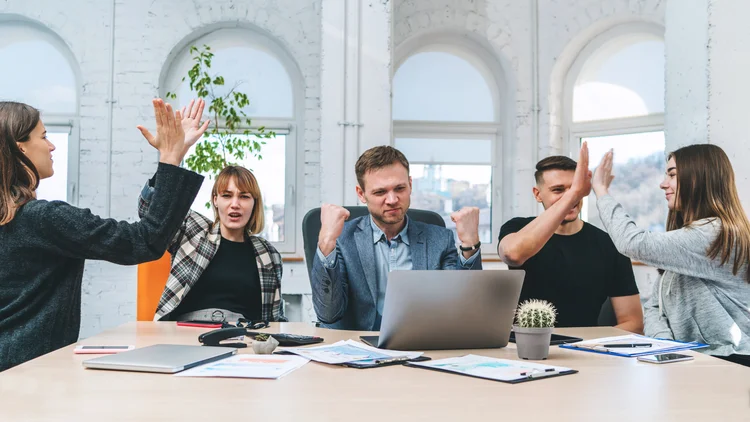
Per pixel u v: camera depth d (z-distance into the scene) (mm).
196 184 1726
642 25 4832
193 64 5148
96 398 1107
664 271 2324
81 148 4957
